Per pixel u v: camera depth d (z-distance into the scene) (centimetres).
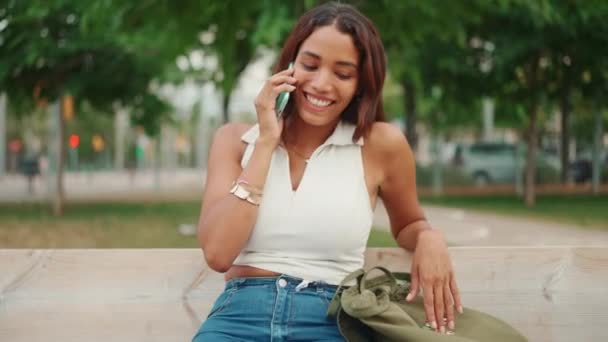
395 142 250
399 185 255
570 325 271
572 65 1698
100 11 816
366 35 243
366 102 248
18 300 266
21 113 1548
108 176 4484
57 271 268
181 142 5553
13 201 1920
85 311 267
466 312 247
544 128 3014
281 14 920
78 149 5338
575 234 1077
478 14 926
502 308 271
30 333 265
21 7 912
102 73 1421
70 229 1123
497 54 1598
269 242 237
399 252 270
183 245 916
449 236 1038
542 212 1482
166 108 1616
